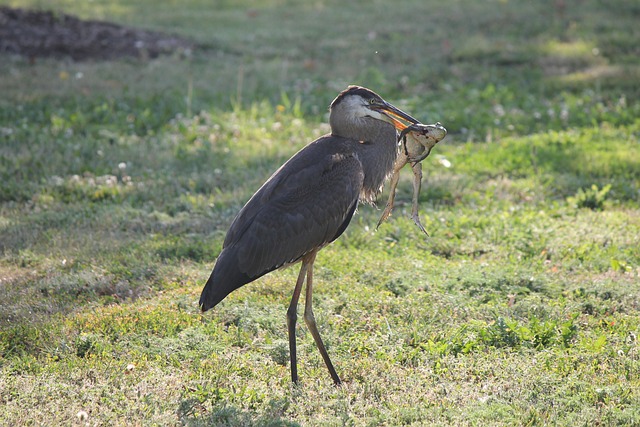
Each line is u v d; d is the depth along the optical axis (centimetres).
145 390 823
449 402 803
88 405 793
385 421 771
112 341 947
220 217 1379
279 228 884
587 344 925
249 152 1733
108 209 1404
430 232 1316
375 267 1170
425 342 955
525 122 1970
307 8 3297
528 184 1552
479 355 912
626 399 802
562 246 1252
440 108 2023
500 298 1077
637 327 975
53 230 1302
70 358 900
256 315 1020
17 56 2378
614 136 1847
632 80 2194
